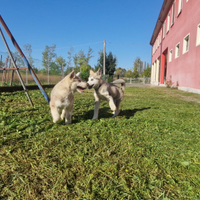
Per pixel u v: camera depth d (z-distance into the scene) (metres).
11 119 3.95
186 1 13.18
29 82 14.39
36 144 2.73
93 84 3.96
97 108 4.38
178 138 3.23
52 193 1.70
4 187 1.76
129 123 4.10
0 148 2.56
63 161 2.27
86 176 1.97
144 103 7.45
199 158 2.45
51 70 18.02
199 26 10.73
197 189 1.81
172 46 17.42
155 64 30.70
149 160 2.35
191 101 8.13
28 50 27.64
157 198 1.67
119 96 4.83
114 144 2.86
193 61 11.55
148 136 3.28
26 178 1.91
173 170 2.16
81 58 36.56
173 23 17.06
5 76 11.73
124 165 2.22
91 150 2.58
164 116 4.98
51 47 29.62
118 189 1.79
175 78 16.16
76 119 4.30
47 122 3.88
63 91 3.32
